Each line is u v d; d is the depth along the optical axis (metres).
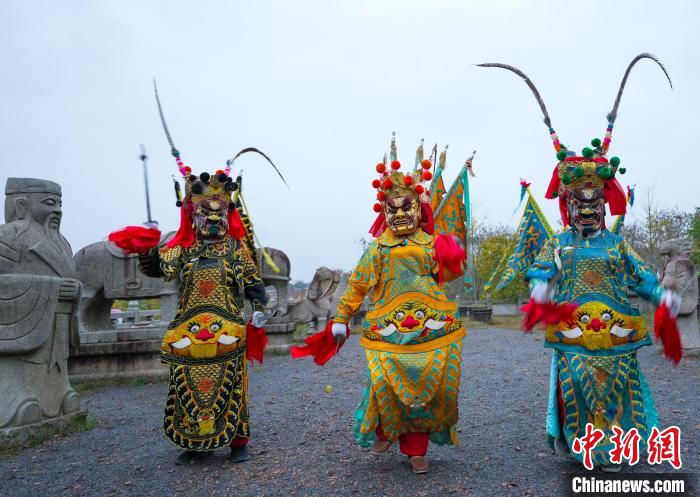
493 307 26.31
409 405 3.73
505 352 11.66
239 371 4.42
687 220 23.39
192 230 4.55
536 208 4.33
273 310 12.97
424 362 3.79
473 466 4.05
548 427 4.03
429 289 3.95
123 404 7.18
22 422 5.11
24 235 5.55
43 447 5.04
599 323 3.70
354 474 3.96
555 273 3.79
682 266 3.90
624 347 3.73
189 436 4.27
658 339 3.72
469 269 4.30
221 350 4.32
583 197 3.84
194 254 4.50
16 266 5.41
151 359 9.07
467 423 5.44
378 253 4.05
